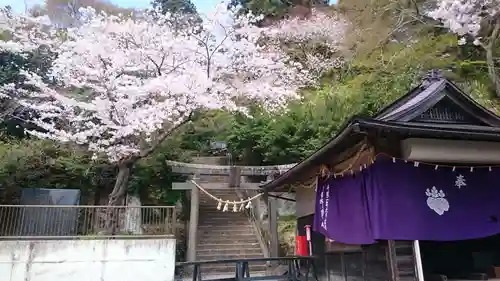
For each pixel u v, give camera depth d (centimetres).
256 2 2509
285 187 1168
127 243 864
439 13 1248
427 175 614
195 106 1149
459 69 1603
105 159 1341
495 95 1506
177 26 1377
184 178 1547
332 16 2223
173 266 874
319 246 952
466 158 599
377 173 591
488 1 1231
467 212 615
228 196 1825
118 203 1072
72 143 1313
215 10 1266
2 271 786
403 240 580
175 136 1572
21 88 1292
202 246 1394
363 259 706
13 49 1248
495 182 657
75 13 1938
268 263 1319
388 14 1953
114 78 1116
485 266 807
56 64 1178
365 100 1539
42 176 1325
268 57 1617
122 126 1099
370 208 592
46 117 1273
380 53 1900
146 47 1193
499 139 569
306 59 2156
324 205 811
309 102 1733
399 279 557
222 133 1820
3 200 1229
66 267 819
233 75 1391
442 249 870
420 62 1639
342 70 2053
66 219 898
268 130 1717
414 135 549
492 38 1436
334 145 619
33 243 814
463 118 718
